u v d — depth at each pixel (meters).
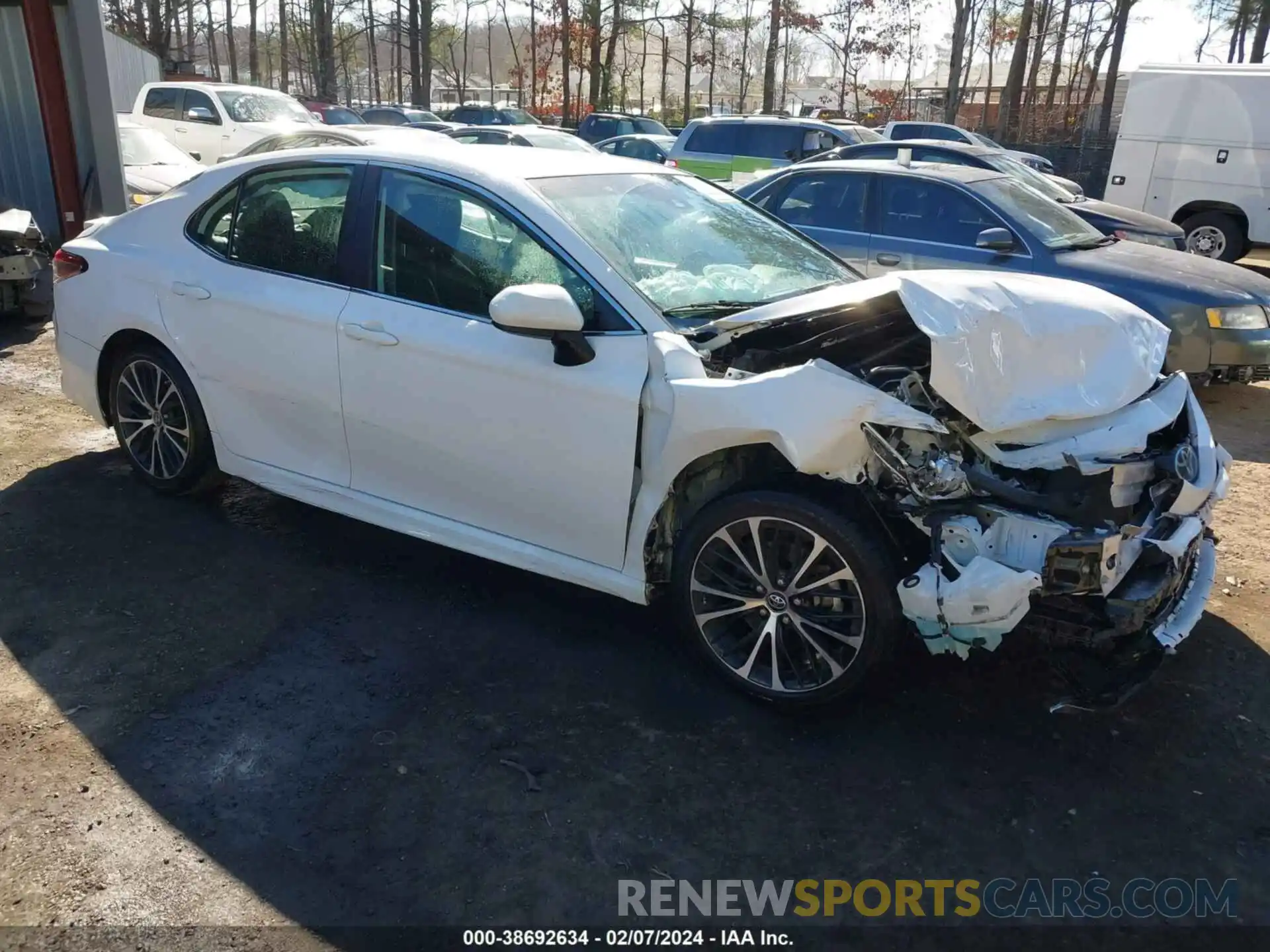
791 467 3.24
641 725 3.23
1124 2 30.05
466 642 3.70
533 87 38.50
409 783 2.94
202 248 4.40
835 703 3.32
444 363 3.60
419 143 4.09
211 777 2.93
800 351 3.69
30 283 8.00
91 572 4.11
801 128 15.09
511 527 3.69
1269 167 12.54
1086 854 2.74
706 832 2.79
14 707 3.21
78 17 9.53
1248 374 6.74
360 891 2.54
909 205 7.71
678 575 3.40
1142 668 3.09
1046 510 2.97
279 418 4.20
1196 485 3.23
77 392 4.94
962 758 3.11
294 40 48.31
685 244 3.90
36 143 10.46
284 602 3.94
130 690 3.32
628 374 3.27
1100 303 3.61
